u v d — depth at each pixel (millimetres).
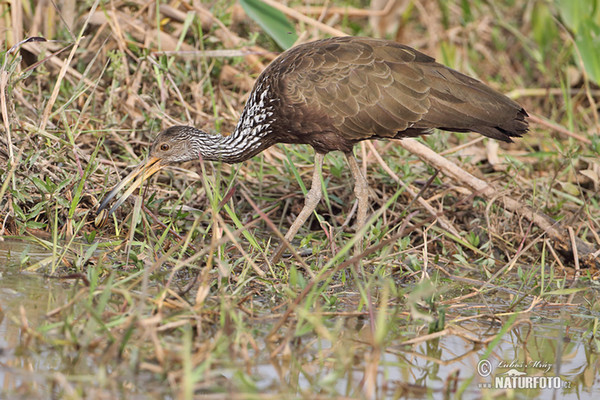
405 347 8500
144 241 10492
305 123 11359
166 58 13750
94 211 11547
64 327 7676
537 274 11773
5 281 9172
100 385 6773
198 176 12234
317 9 17344
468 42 19031
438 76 11234
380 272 10375
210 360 7016
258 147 11922
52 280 9352
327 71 11164
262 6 14445
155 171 11695
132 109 13562
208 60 14875
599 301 10852
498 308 10125
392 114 11109
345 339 8445
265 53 14352
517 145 16328
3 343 7512
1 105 11141
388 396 7332
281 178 13289
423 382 7766
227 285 9500
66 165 11898
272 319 8750
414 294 8148
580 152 14406
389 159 13508
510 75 18906
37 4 13656
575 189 13750
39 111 11844
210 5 15984
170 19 14930
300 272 10031
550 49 18312
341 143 11492
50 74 13914
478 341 8891
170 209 11758
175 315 8070
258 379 7332
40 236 10891
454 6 19703
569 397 7855
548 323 9812
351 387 7367
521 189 13641
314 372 7602
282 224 13086
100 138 12586
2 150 11258
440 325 8805
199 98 14211
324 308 9086
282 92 11250
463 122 11188
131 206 11797
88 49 13750
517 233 12570
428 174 13633
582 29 15781
